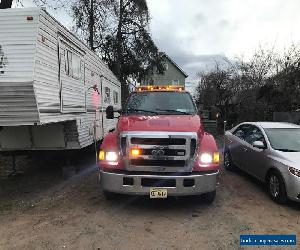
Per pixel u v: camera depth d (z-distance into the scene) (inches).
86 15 1139.3
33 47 243.3
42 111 255.3
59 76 295.9
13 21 246.4
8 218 228.2
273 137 294.4
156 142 229.0
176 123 248.8
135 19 1270.9
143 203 259.6
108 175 235.0
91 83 412.2
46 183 326.0
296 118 742.5
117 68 1267.2
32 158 436.8
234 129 378.3
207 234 202.1
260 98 865.5
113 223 219.0
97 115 442.9
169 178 227.0
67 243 189.2
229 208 249.4
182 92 311.0
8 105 243.9
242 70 1035.9
